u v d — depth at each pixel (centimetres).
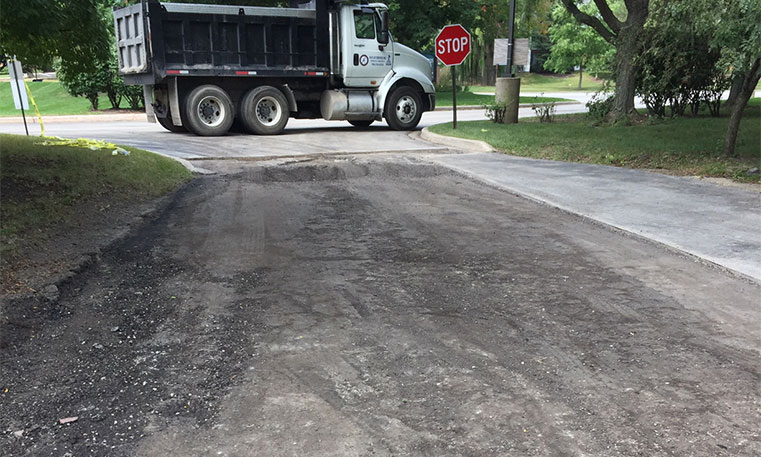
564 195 840
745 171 967
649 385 334
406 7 3256
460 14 3372
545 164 1118
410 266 543
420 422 297
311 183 952
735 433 288
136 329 411
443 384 335
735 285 488
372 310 442
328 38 1638
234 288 488
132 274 521
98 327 414
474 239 631
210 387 334
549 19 4894
